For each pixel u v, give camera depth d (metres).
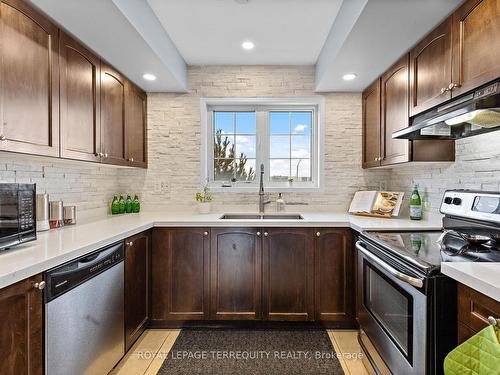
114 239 1.68
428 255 1.26
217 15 2.02
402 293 1.30
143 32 1.81
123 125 2.41
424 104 1.79
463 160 1.88
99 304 1.53
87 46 1.90
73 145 1.77
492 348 0.78
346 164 2.88
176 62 2.50
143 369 1.80
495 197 1.40
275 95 2.87
